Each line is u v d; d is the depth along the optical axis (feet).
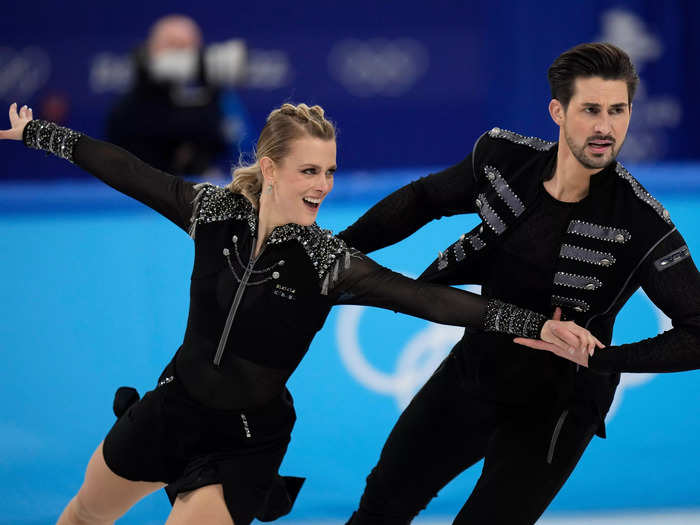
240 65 73.67
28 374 51.93
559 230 33.30
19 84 92.17
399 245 52.44
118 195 52.16
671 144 92.12
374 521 38.22
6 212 51.62
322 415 52.65
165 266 52.29
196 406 34.12
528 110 91.30
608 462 53.47
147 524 52.13
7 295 51.80
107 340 52.13
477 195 35.35
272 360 33.65
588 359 32.71
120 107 72.43
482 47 91.97
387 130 93.09
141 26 92.02
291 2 92.07
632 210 32.55
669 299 32.04
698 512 53.31
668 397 53.26
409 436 37.32
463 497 53.72
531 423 34.94
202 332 34.12
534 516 33.73
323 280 32.86
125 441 35.19
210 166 73.10
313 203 32.76
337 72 92.73
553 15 90.38
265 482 34.40
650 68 91.45
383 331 52.60
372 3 92.02
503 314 32.55
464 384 36.14
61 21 91.76
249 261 33.32
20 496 51.88
